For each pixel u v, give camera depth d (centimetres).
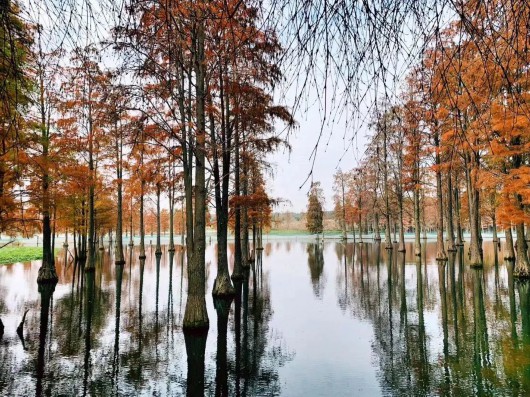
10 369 727
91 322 1105
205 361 772
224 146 1434
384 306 1265
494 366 695
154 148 1359
